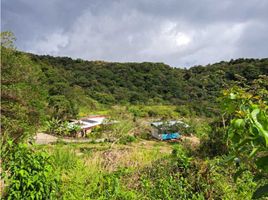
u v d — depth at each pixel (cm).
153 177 668
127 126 2134
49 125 1889
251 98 220
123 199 574
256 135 155
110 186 600
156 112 4166
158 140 2873
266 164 154
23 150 523
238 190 542
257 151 158
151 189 607
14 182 489
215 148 834
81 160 766
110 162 819
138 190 631
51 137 1947
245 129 165
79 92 5106
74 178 578
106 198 567
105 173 701
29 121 1595
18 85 1560
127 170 710
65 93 4412
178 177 625
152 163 723
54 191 521
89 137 2569
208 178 598
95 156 860
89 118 3831
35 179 495
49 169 525
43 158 534
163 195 582
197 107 2528
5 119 1370
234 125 164
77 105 4094
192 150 876
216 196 567
